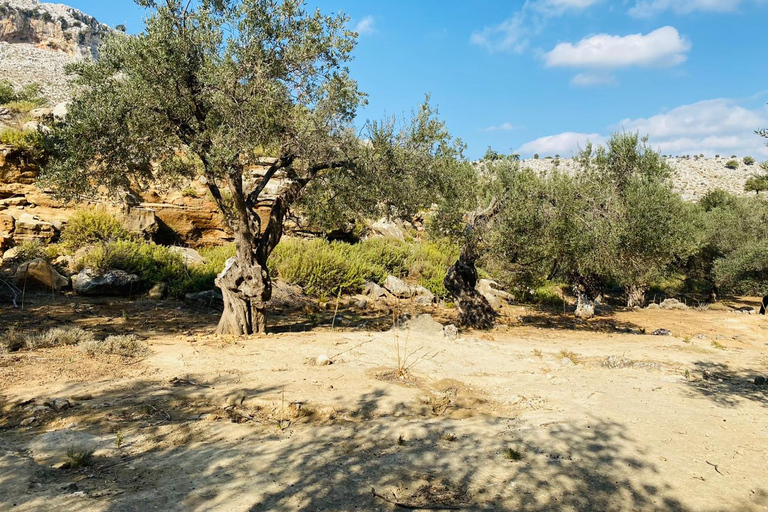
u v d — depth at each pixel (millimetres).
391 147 11070
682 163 96438
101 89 8969
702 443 4953
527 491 3818
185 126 9336
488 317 14188
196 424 5148
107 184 9695
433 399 6273
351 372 7430
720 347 11859
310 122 9586
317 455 4434
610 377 7887
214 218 19531
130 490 3684
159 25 8375
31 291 12961
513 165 15836
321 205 11719
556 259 14195
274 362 7875
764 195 30172
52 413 5324
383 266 21062
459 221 14422
